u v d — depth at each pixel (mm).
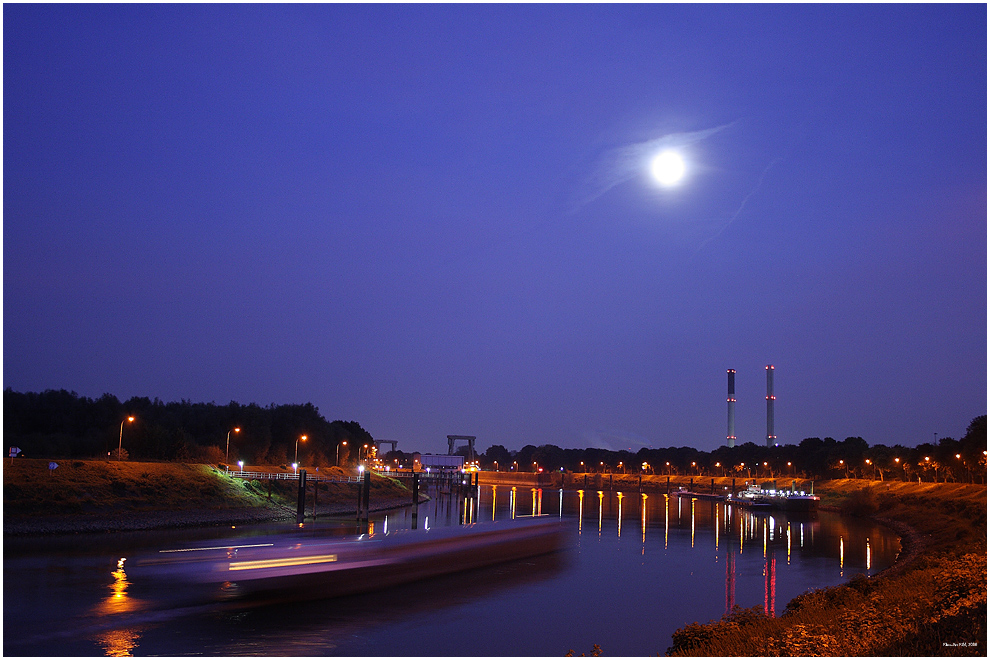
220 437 176000
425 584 65812
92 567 63219
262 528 105375
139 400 183250
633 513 167000
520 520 93188
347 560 63188
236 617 49406
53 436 134375
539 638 46750
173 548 75312
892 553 93312
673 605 58562
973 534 82750
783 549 97938
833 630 32156
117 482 107938
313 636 45625
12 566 63625
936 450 175750
